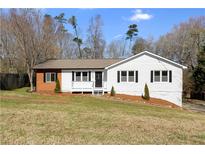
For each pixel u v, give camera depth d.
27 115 11.38
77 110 13.91
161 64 26.41
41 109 13.52
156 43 50.41
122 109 15.92
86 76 28.59
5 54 39.50
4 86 33.19
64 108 14.44
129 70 27.00
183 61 42.75
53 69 28.92
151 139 8.16
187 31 43.25
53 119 10.80
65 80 28.83
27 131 8.54
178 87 26.08
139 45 52.72
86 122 10.53
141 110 16.31
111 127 9.80
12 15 31.58
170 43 45.94
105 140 7.83
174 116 14.75
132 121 11.31
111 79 27.38
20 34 31.28
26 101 16.94
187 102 30.78
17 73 38.19
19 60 38.62
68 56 49.56
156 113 15.42
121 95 26.62
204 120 14.09
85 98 21.84
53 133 8.45
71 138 7.90
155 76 26.58
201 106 27.00
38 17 33.09
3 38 38.44
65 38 48.62
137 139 8.08
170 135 8.91
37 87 29.38
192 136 8.95
